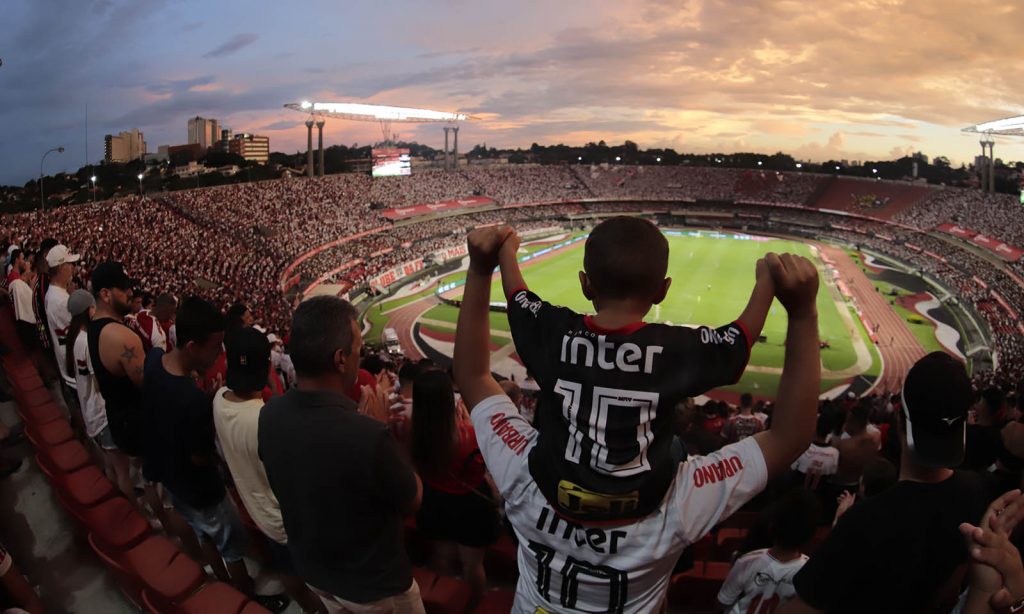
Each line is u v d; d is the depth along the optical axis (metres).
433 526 4.91
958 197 99.69
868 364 43.34
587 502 2.03
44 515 6.97
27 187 80.44
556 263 77.44
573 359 2.12
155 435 5.04
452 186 111.94
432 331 50.06
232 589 4.30
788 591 3.96
